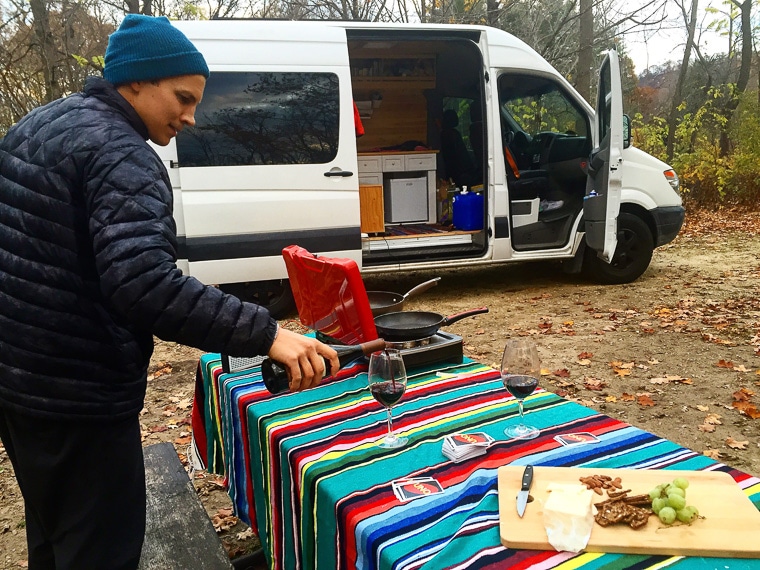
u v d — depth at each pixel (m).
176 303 1.15
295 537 1.50
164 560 1.66
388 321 2.18
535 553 1.03
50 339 1.26
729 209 11.92
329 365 1.33
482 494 1.22
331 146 5.19
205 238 4.93
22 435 1.33
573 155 6.16
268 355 1.25
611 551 1.02
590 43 10.56
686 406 3.55
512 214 6.03
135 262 1.13
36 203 1.23
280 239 5.12
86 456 1.36
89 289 1.27
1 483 3.15
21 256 1.25
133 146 1.24
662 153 13.28
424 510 1.19
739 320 5.06
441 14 11.73
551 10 11.73
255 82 4.97
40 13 8.30
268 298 5.57
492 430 1.55
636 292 6.07
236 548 2.52
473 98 7.02
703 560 0.99
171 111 1.39
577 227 6.16
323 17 12.01
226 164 4.95
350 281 1.85
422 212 7.25
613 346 4.59
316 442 1.53
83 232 1.25
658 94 23.97
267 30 5.04
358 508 1.21
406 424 1.61
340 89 5.19
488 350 4.57
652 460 1.35
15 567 2.47
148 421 3.75
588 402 3.64
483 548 1.04
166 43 1.33
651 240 6.35
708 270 6.98
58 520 1.40
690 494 1.14
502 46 5.75
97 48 10.20
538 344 4.70
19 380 1.27
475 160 6.96
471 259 5.90
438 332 2.24
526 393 1.53
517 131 6.82
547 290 6.33
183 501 1.95
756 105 12.23
